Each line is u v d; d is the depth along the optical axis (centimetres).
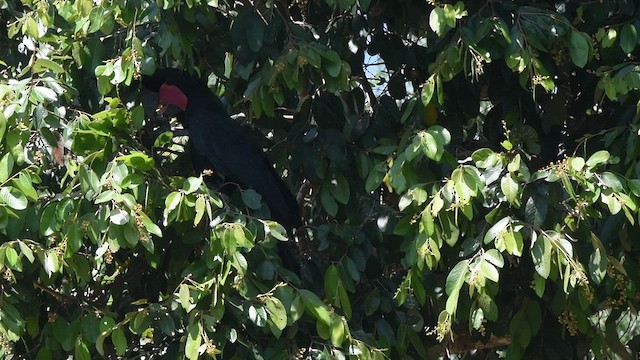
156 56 855
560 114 848
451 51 758
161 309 724
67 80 828
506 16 791
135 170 686
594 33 832
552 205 736
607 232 757
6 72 927
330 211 824
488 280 718
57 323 762
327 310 720
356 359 738
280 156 860
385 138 827
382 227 834
